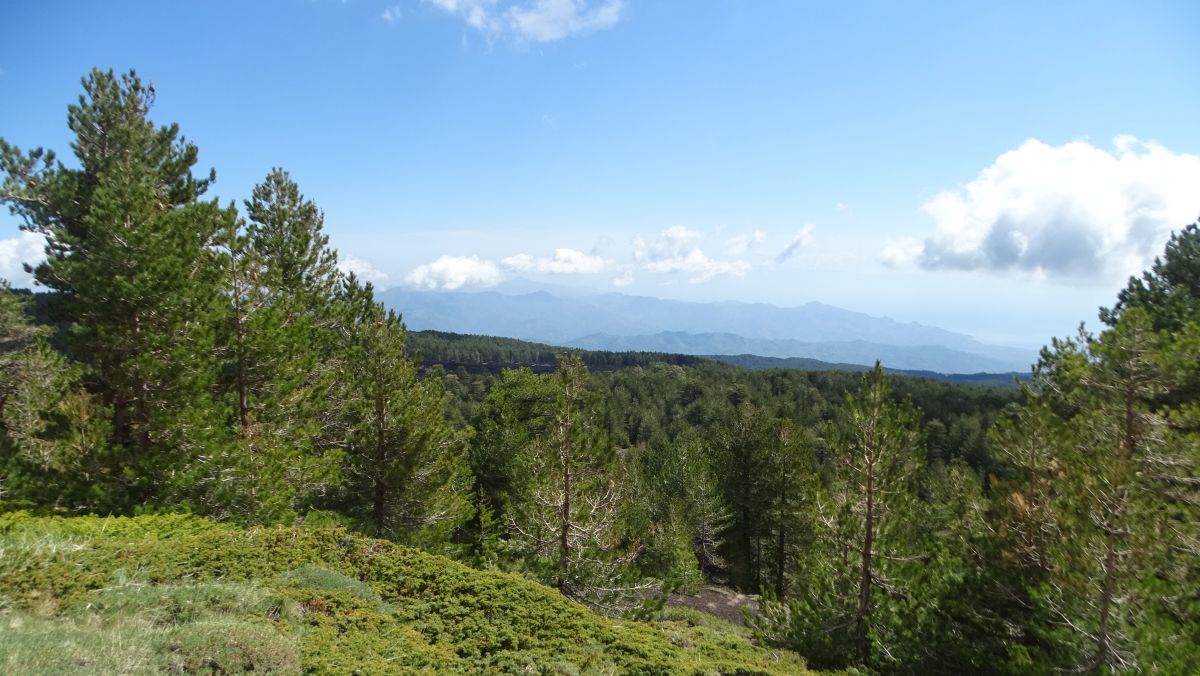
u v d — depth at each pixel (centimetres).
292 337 1669
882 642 1322
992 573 1269
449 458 2109
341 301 2303
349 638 783
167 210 1567
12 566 786
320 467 1633
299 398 1683
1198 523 991
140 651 607
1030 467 1305
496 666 812
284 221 2269
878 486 1387
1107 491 991
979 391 6469
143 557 923
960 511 1513
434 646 826
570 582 1631
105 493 1255
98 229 1311
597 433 1734
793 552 3172
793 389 8081
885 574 1365
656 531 2802
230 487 1364
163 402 1359
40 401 1475
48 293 1552
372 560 1115
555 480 1672
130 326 1350
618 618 1589
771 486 3316
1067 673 991
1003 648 1209
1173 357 1225
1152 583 927
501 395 3077
